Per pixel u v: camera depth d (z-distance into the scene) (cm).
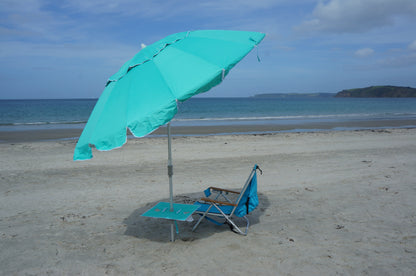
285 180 674
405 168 757
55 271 317
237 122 2488
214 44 354
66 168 812
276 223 439
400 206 497
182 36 389
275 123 2342
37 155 988
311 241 375
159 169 795
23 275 310
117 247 373
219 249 360
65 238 401
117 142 279
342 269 307
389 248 352
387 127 1983
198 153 1000
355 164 812
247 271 308
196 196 576
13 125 2297
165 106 281
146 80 322
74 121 2772
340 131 1628
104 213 495
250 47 344
